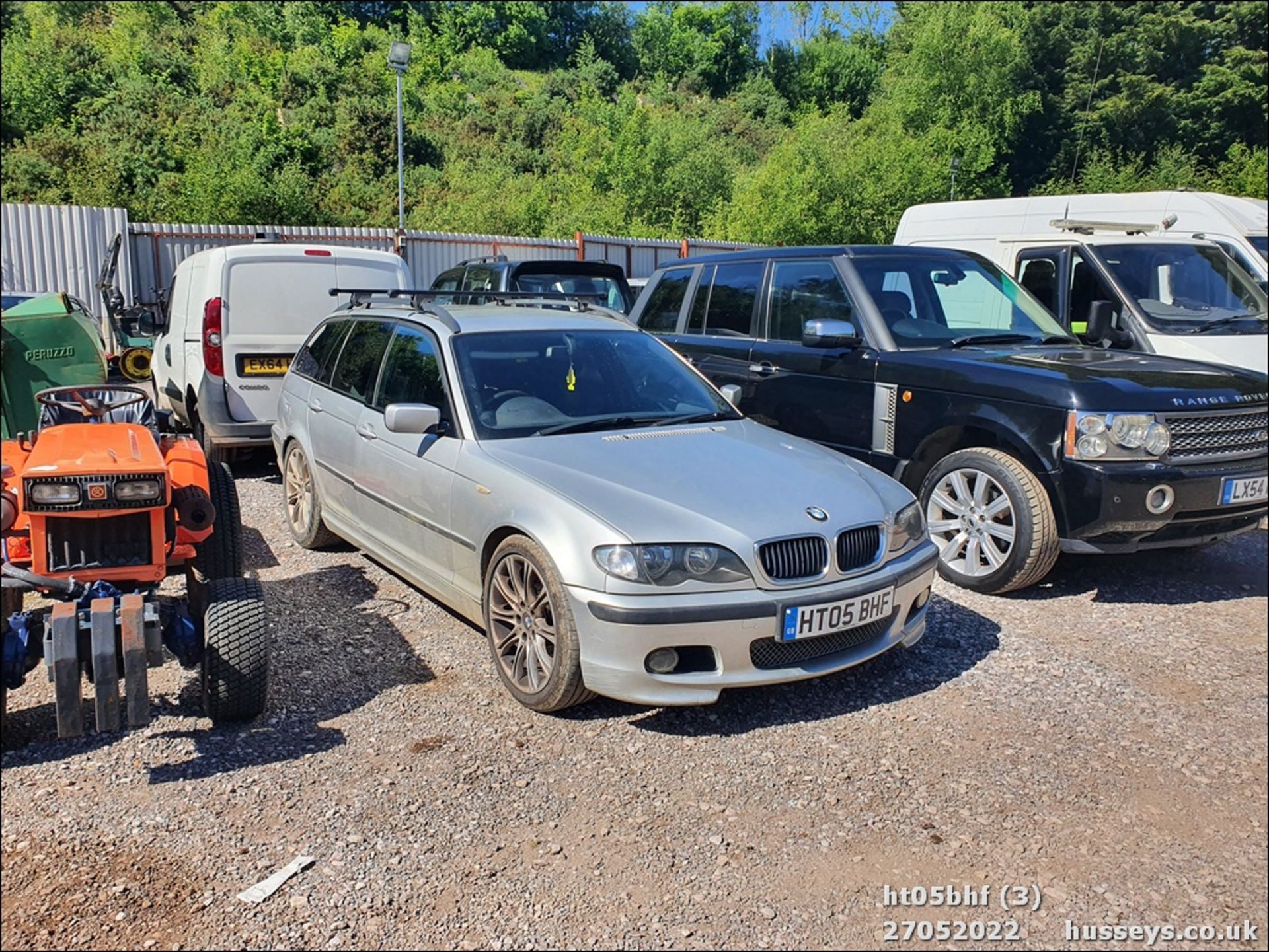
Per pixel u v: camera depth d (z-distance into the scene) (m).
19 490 3.86
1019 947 2.83
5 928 2.83
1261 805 3.57
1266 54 37.12
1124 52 39.38
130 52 41.25
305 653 4.84
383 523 5.46
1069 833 3.38
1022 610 5.53
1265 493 5.50
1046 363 5.85
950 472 5.86
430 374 5.26
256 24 53.44
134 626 3.54
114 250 13.00
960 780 3.71
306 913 2.92
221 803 3.49
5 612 4.09
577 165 41.91
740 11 71.06
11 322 5.71
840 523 4.20
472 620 4.77
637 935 2.85
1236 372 5.86
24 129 33.84
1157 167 37.38
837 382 6.53
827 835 3.35
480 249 19.80
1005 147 39.59
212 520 4.12
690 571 3.91
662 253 23.03
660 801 3.54
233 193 29.38
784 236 30.81
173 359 9.64
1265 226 9.44
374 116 39.25
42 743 3.92
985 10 38.75
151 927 2.84
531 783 3.65
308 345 6.96
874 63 63.62
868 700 4.37
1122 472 5.21
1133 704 4.35
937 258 7.00
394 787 3.62
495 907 2.96
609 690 3.93
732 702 4.34
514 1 72.62
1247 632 5.22
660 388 5.48
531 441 4.76
